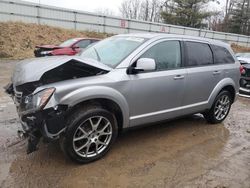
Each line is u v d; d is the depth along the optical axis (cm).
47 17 2450
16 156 391
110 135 396
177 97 470
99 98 372
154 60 429
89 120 369
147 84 418
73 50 1284
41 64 384
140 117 425
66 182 337
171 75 451
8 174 347
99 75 384
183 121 582
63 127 346
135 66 411
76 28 2642
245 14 5691
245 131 552
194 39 513
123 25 2914
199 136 506
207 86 523
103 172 363
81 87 356
